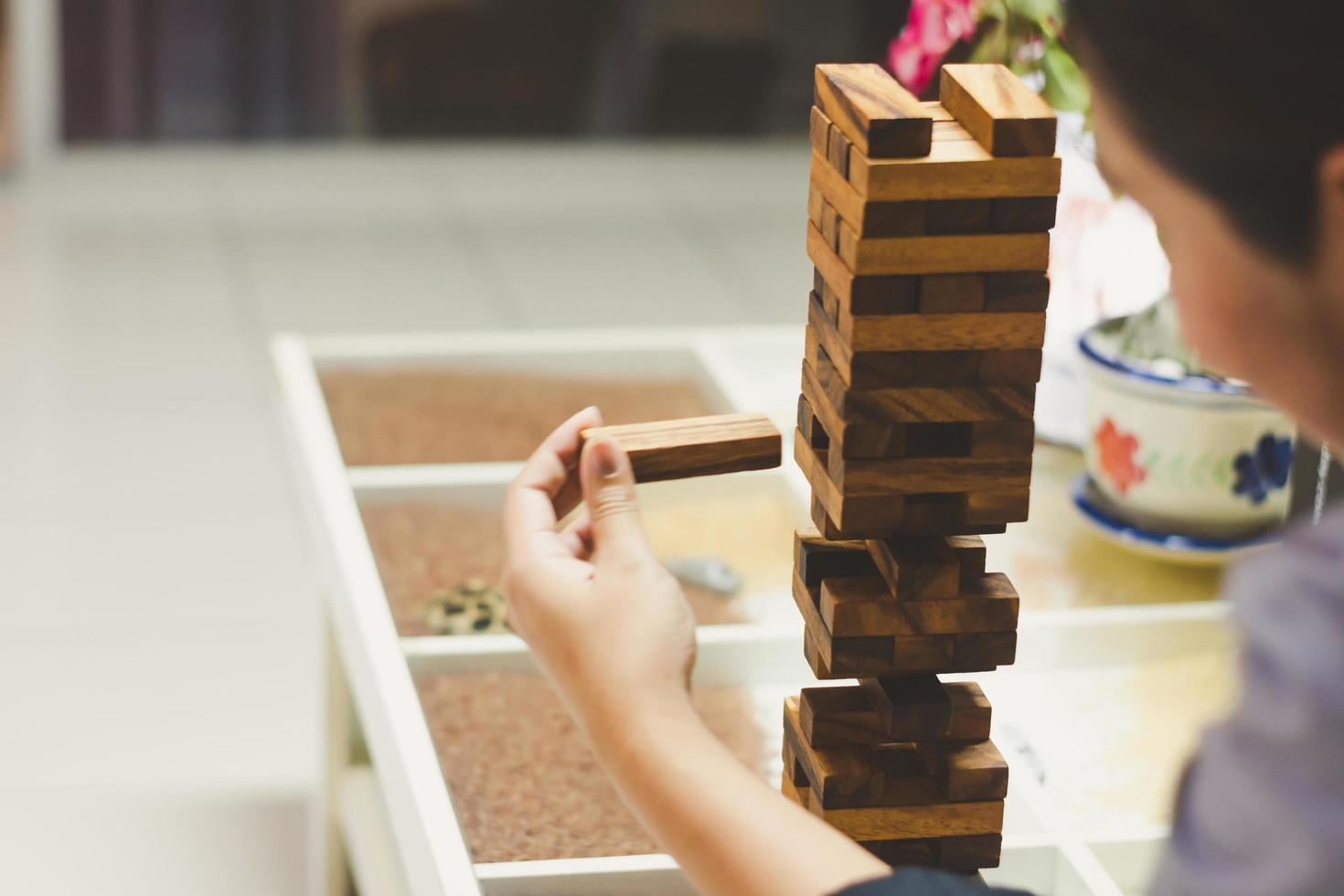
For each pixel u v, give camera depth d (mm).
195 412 5438
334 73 8125
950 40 1920
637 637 1316
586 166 8336
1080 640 1844
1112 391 1939
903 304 1321
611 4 8266
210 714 3885
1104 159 1184
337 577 1865
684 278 6953
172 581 4422
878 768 1407
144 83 7965
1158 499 1940
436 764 1612
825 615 1390
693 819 1273
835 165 1338
